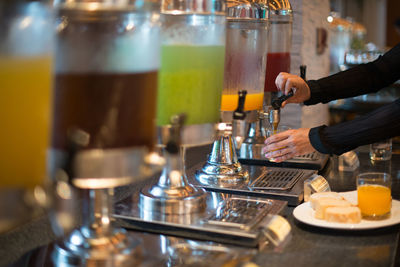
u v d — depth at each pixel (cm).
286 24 188
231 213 119
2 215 71
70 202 81
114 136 77
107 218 98
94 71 76
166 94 102
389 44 791
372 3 773
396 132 139
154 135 86
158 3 87
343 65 388
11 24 68
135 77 79
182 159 124
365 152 217
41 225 113
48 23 74
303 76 184
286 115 264
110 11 76
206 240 110
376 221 122
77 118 76
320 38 313
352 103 353
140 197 124
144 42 80
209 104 106
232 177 151
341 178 173
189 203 119
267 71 187
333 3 616
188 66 102
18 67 70
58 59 76
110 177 78
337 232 118
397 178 176
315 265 100
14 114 70
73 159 77
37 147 74
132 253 96
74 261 93
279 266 99
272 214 119
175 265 97
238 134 187
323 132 146
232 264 98
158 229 114
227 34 148
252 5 150
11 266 95
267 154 153
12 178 71
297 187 146
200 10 102
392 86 334
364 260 102
